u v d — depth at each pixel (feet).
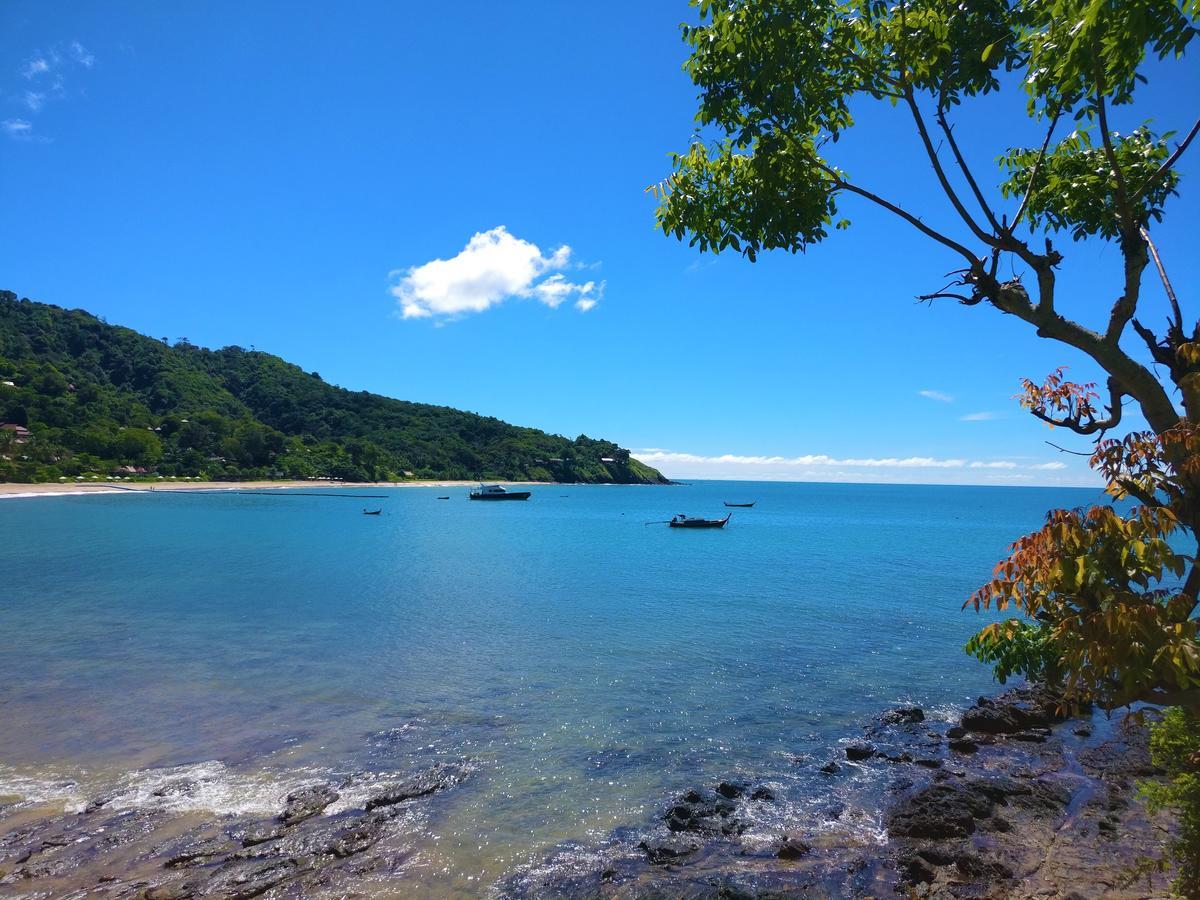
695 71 17.25
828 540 229.04
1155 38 12.65
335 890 28.78
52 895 28.04
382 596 102.94
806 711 51.67
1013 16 15.39
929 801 34.81
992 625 15.16
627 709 51.85
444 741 45.34
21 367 551.18
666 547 195.31
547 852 32.07
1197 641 11.39
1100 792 36.60
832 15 16.66
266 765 41.19
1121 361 13.76
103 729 46.44
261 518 273.13
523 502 506.07
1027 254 14.24
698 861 31.35
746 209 18.84
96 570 124.88
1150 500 13.23
